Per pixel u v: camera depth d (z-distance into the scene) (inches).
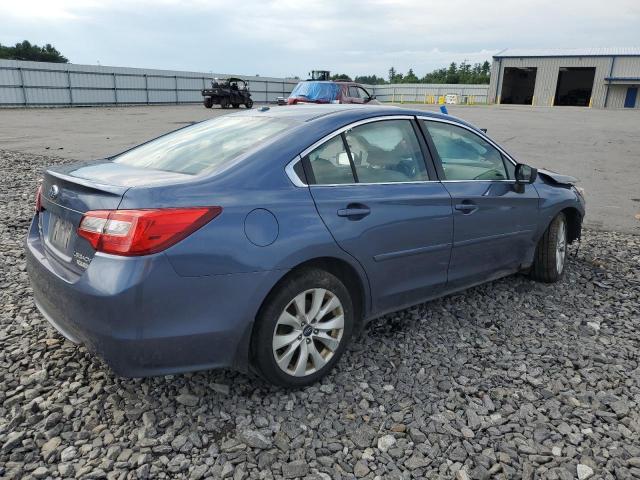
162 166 123.0
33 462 95.9
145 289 94.8
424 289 143.0
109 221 96.9
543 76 2391.7
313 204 114.6
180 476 93.4
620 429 108.6
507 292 181.8
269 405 114.0
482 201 152.9
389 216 127.5
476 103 2495.1
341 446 102.2
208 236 100.0
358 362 132.9
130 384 119.6
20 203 292.2
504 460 99.0
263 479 93.4
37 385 118.3
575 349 142.6
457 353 139.0
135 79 1660.9
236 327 105.0
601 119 1178.0
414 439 104.3
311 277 114.7
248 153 114.7
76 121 918.4
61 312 106.0
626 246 240.5
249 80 2011.6
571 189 195.6
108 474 93.0
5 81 1325.0
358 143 130.1
